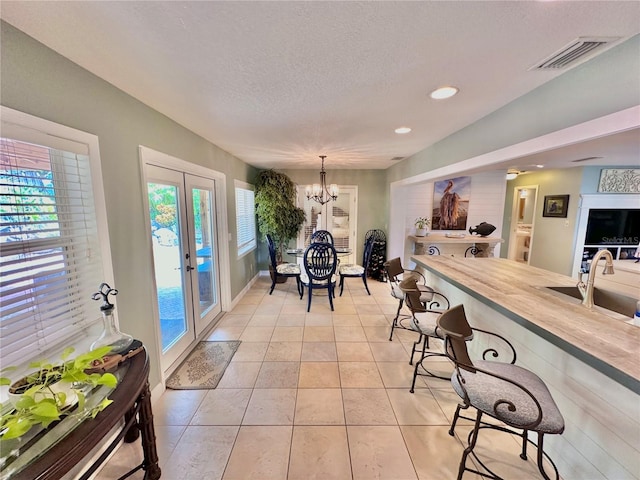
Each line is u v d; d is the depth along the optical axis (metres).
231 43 1.24
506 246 7.02
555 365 1.56
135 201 1.94
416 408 2.06
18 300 1.19
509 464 1.61
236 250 4.28
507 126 2.03
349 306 4.11
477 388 1.43
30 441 0.90
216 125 2.57
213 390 2.27
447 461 1.65
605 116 1.35
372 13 1.03
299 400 2.15
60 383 1.07
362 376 2.44
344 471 1.58
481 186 5.36
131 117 1.88
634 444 1.15
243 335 3.21
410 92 1.81
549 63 1.44
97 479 1.56
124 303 1.82
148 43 1.23
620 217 4.99
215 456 1.68
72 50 1.29
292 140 3.18
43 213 1.29
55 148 1.31
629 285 2.15
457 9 1.02
